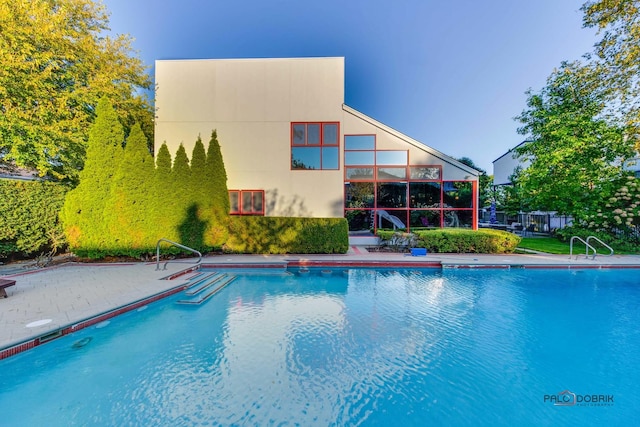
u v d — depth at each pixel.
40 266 9.77
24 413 3.32
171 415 3.28
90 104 12.66
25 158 10.72
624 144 14.17
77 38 12.73
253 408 3.41
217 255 12.47
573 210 15.29
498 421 3.26
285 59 15.20
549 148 15.66
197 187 11.98
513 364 4.46
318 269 10.78
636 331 5.64
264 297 7.66
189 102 15.30
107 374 4.11
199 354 4.69
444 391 3.78
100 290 7.02
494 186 33.09
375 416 3.30
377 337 5.34
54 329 4.74
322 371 4.22
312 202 15.16
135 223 10.53
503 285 8.80
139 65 16.91
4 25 9.67
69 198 10.10
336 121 15.16
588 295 7.86
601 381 4.05
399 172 15.17
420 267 10.95
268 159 15.19
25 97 10.59
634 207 13.61
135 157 10.62
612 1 12.50
